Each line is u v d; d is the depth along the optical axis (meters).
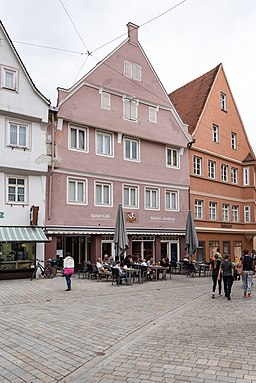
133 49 28.03
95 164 24.80
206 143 33.22
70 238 24.69
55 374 6.02
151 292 16.17
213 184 33.41
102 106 25.48
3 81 21.00
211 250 32.44
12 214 20.89
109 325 9.50
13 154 21.03
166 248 29.00
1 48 21.17
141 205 27.25
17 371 6.15
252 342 7.75
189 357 6.77
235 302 13.65
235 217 36.12
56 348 7.42
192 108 34.69
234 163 36.69
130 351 7.21
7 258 20.41
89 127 24.78
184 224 29.94
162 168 29.00
